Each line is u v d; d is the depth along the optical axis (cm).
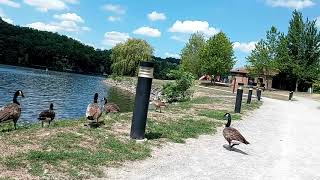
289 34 9488
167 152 1245
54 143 1146
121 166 1027
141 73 1345
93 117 1495
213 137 1617
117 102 4656
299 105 4706
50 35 19188
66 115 3067
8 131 1355
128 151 1175
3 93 4353
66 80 9506
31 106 3391
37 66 17050
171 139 1451
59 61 17500
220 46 8731
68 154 1039
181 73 4294
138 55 10119
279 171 1165
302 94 8338
